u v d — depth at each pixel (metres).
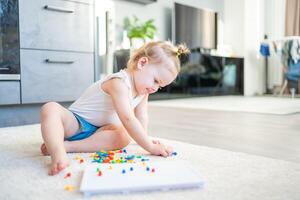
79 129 1.07
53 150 0.83
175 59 1.03
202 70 4.58
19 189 0.68
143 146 0.98
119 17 3.93
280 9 5.39
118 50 3.46
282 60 4.73
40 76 1.72
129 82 1.02
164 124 1.78
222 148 1.14
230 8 5.49
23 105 1.74
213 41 5.22
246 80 5.26
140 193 0.65
